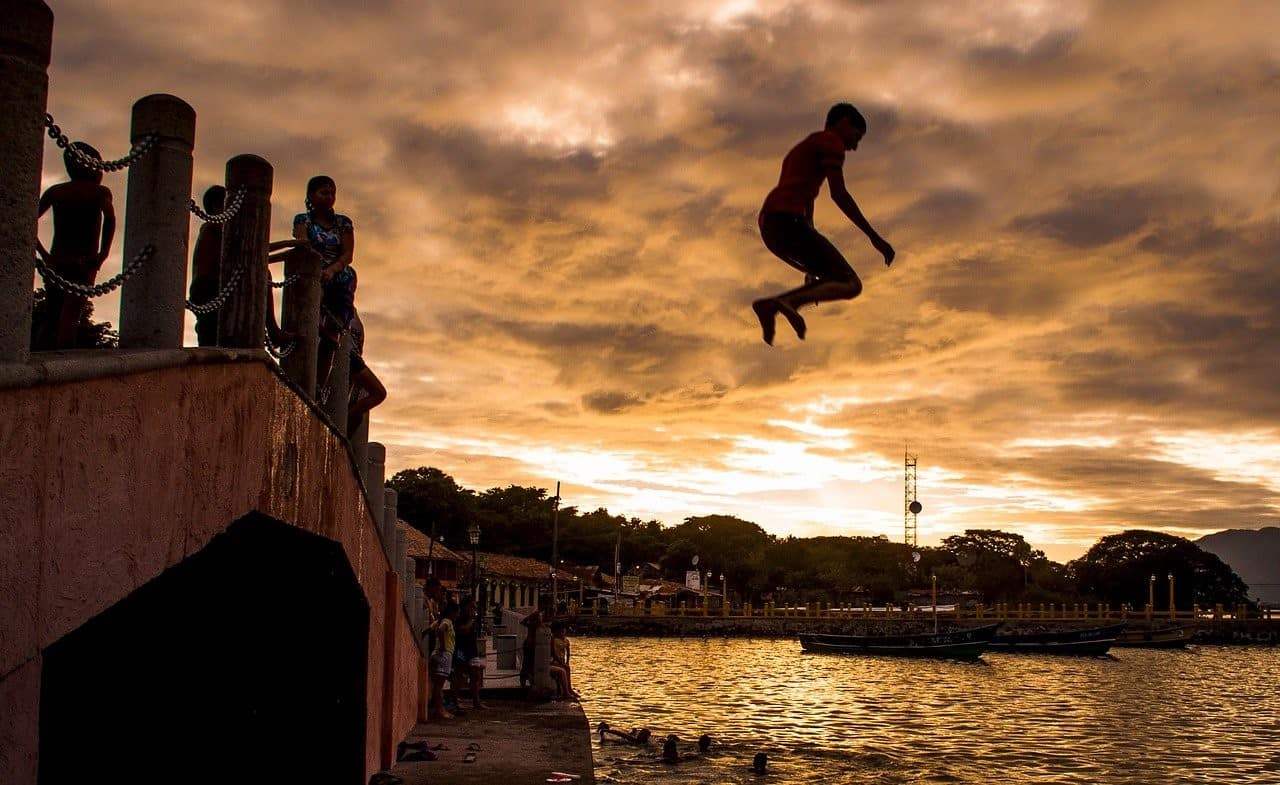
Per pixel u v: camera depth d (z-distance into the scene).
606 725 24.52
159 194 5.81
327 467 9.52
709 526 145.38
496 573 94.69
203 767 10.80
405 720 16.97
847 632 96.69
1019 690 43.44
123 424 4.88
